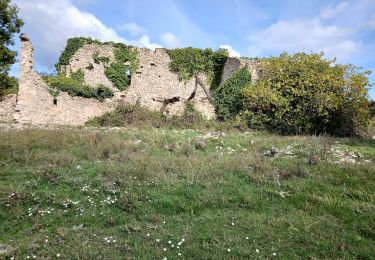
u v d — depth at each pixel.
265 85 21.52
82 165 10.08
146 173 9.23
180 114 26.34
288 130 20.83
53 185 8.27
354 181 8.72
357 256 5.31
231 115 24.67
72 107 22.81
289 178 9.11
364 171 9.59
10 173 8.90
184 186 8.41
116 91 27.05
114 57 27.28
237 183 8.77
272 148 12.55
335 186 8.48
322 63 21.08
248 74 25.28
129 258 5.09
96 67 26.89
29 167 9.45
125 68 27.44
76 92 22.95
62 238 5.69
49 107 22.11
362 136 20.98
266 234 5.98
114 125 22.39
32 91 21.62
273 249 5.47
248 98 21.94
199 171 9.50
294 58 21.75
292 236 5.91
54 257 5.11
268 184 8.62
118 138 14.61
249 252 5.35
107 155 11.45
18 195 7.27
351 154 12.33
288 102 20.48
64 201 7.21
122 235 5.93
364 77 20.52
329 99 19.31
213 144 14.51
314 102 19.91
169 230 6.14
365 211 6.93
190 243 5.65
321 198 7.50
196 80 28.28
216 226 6.31
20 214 6.61
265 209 7.18
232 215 6.82
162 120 23.73
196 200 7.52
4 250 5.24
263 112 21.83
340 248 5.51
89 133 15.46
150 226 6.26
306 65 20.83
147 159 10.66
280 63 21.34
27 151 10.91
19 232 6.00
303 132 20.58
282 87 21.17
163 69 27.98
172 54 28.16
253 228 6.24
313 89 20.19
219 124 23.28
